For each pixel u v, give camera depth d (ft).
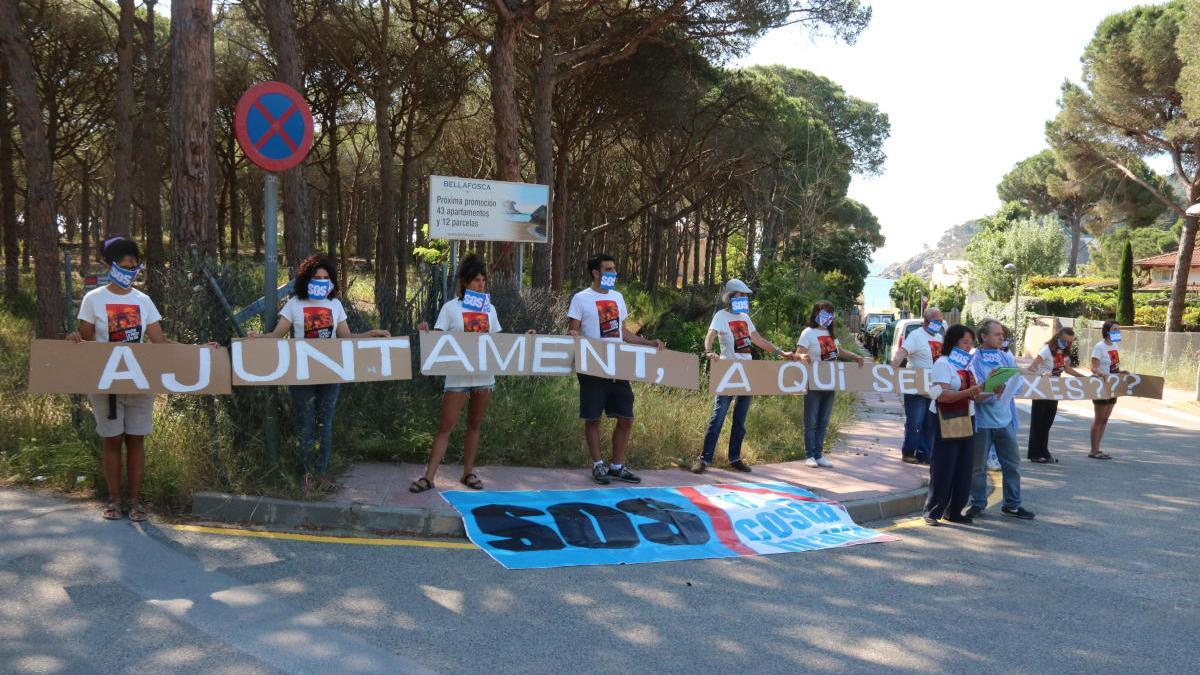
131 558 16.30
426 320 28.53
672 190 89.25
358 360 19.94
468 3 54.90
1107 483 30.40
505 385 28.37
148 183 67.72
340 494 20.31
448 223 35.50
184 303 21.16
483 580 16.39
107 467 18.37
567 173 81.82
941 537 21.70
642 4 58.54
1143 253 221.05
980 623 15.57
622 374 23.26
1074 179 104.94
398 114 83.05
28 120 41.75
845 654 13.88
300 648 12.93
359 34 66.69
